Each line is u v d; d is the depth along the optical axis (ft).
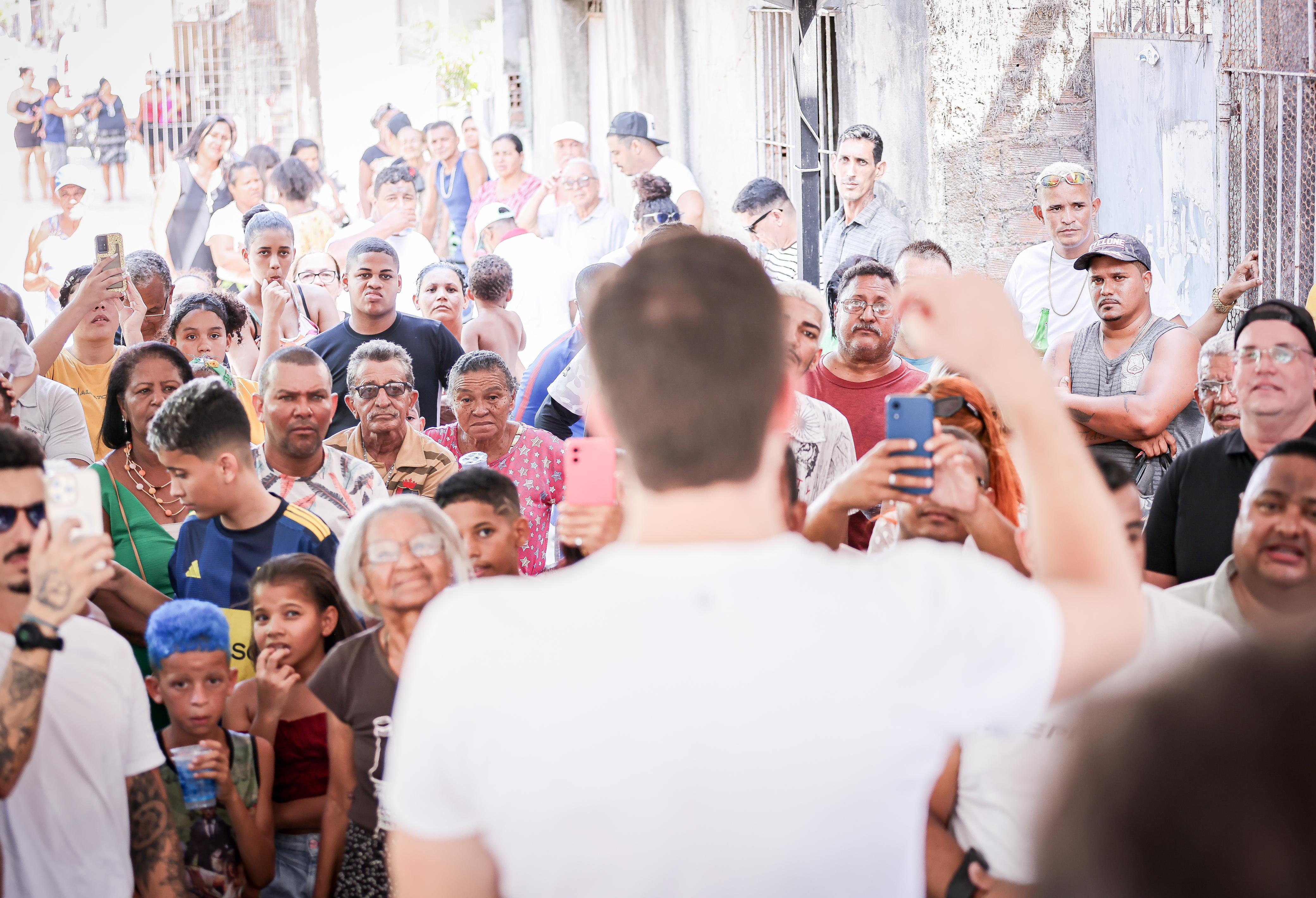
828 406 12.74
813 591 3.04
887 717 2.95
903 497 5.98
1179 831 1.64
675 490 3.23
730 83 28.84
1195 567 9.61
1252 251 18.83
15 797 6.54
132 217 39.47
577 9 37.88
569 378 16.69
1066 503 3.30
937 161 19.42
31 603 5.81
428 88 42.19
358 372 13.15
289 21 40.93
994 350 3.40
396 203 32.07
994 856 6.01
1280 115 19.86
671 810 2.86
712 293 3.25
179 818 7.95
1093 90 19.44
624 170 28.84
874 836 2.97
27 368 13.83
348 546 7.98
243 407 10.38
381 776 7.75
